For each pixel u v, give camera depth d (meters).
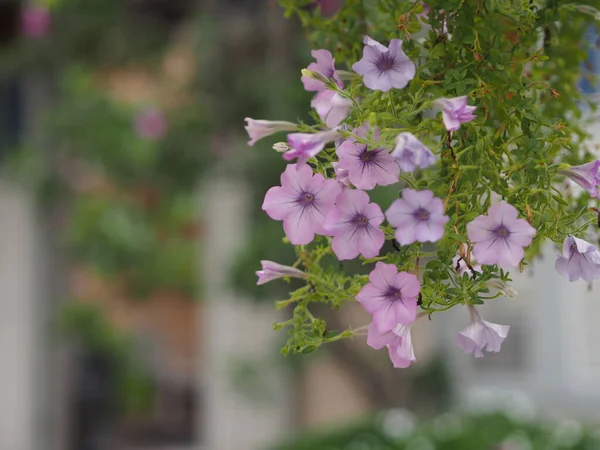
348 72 1.64
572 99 1.99
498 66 1.63
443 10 1.65
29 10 6.39
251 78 5.82
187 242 8.16
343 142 1.45
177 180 6.20
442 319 6.83
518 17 1.64
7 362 8.41
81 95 6.41
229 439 8.04
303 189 1.43
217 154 6.06
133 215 6.94
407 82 1.50
